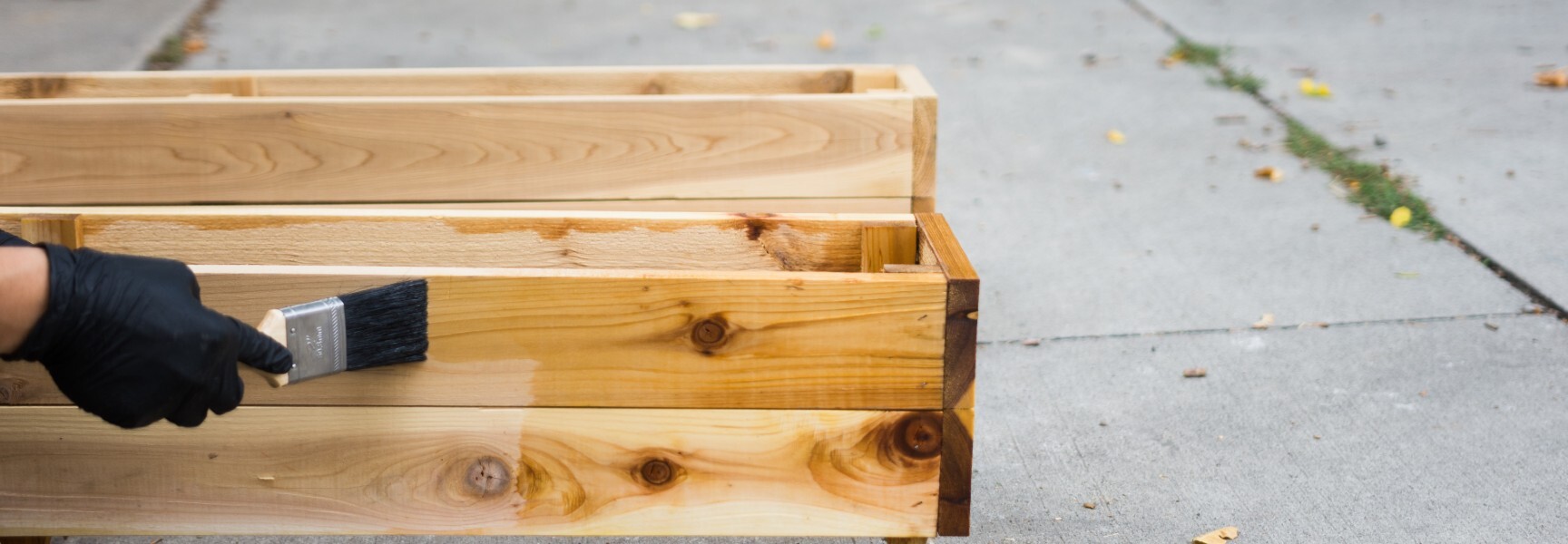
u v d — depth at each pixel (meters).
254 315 1.42
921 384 1.45
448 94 2.73
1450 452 2.55
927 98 2.41
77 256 1.15
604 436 1.47
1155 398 2.81
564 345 1.42
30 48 6.20
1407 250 3.74
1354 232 3.91
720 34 7.10
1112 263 3.68
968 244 3.85
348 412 1.45
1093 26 7.22
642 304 1.40
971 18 7.51
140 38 6.49
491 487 1.49
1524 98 5.48
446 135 2.38
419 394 1.45
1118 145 4.92
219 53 6.39
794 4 8.05
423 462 1.48
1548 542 2.21
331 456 1.48
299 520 1.51
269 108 2.36
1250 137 5.00
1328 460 2.52
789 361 1.43
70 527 1.52
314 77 2.69
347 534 1.52
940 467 1.49
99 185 2.39
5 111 2.33
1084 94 5.70
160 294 1.16
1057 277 3.57
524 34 7.06
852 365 1.44
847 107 2.40
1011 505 2.37
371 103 2.36
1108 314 3.30
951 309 1.42
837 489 1.50
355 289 1.40
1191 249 3.78
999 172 4.59
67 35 6.52
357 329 1.36
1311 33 6.95
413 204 2.43
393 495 1.50
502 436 1.47
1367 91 5.68
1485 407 2.74
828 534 1.52
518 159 2.40
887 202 2.47
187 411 1.21
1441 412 2.72
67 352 1.15
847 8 7.89
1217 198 4.27
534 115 2.38
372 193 2.42
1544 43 6.55
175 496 1.50
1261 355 3.04
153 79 2.67
